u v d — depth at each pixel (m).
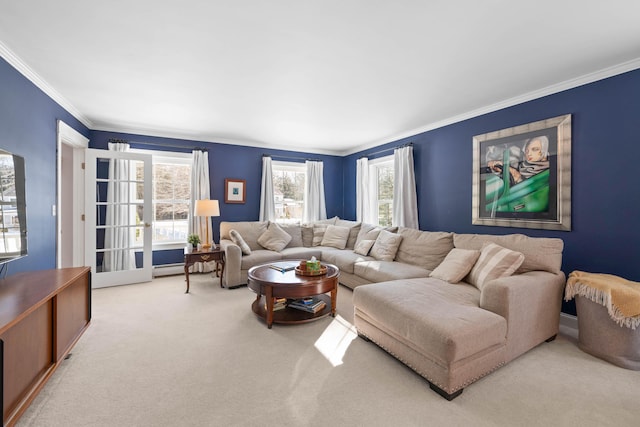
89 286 2.42
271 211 5.24
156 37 2.01
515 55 2.22
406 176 4.29
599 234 2.49
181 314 2.95
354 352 2.23
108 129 4.23
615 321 2.02
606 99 2.44
